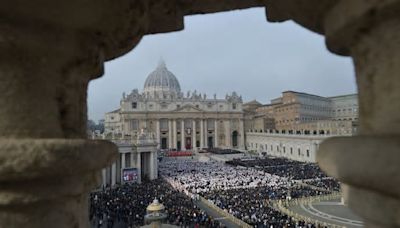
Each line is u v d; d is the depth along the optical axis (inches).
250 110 6486.2
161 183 2608.3
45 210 129.8
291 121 5068.9
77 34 145.0
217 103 5713.6
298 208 1781.5
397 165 88.8
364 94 119.5
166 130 5433.1
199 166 3535.9
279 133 4552.2
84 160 131.2
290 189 2204.7
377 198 98.3
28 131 126.5
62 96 147.4
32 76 130.6
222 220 1539.1
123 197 1961.1
